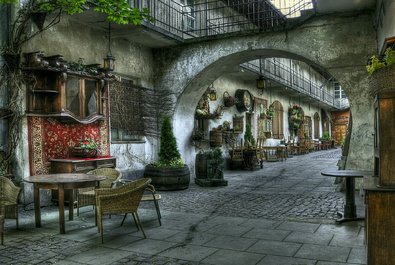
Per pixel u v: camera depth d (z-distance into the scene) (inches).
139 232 206.8
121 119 376.5
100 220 186.5
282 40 371.6
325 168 574.6
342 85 346.9
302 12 360.2
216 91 572.1
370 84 134.6
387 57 134.3
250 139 633.0
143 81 417.4
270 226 217.0
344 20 345.7
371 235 122.5
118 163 375.6
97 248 178.1
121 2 249.8
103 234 202.8
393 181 123.0
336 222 218.4
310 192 341.7
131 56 400.8
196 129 489.1
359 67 340.5
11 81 271.3
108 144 358.3
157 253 169.6
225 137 587.2
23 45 277.9
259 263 154.6
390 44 184.5
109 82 346.6
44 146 292.2
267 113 771.4
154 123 424.8
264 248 174.9
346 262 153.4
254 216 245.3
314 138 1248.2
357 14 340.8
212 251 171.6
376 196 122.2
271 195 330.6
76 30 330.6
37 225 219.1
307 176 474.0
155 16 415.2
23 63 275.4
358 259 156.8
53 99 287.0
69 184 207.0
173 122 425.1
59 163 288.5
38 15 280.1
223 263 155.3
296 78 894.4
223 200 309.6
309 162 701.9
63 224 204.8
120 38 386.0
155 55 435.2
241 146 600.4
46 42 299.4
